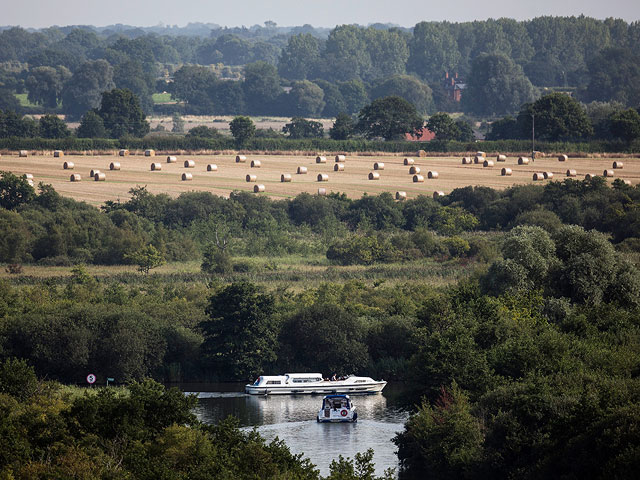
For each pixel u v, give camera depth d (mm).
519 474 168250
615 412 157750
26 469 151375
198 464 154500
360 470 161625
